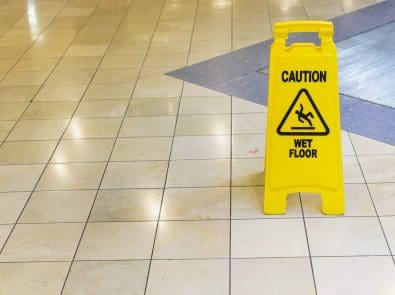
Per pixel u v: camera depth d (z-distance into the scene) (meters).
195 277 2.57
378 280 2.49
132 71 4.84
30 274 2.65
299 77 2.79
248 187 3.19
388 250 2.66
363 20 5.66
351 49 5.00
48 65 5.07
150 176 3.36
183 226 2.91
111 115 4.12
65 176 3.42
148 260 2.69
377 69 4.59
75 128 3.97
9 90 4.62
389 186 3.13
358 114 3.89
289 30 2.77
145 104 4.25
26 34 5.88
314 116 2.83
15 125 4.06
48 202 3.18
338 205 2.91
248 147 3.59
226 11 6.19
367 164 3.34
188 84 4.53
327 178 2.89
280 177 2.91
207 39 5.44
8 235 2.93
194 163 3.46
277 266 2.60
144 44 5.42
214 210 3.02
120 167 3.47
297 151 2.88
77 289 2.55
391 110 3.93
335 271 2.55
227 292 2.47
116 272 2.63
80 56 5.23
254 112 4.03
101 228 2.94
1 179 3.42
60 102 4.37
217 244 2.77
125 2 6.73
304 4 6.23
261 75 4.62
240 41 5.34
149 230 2.90
